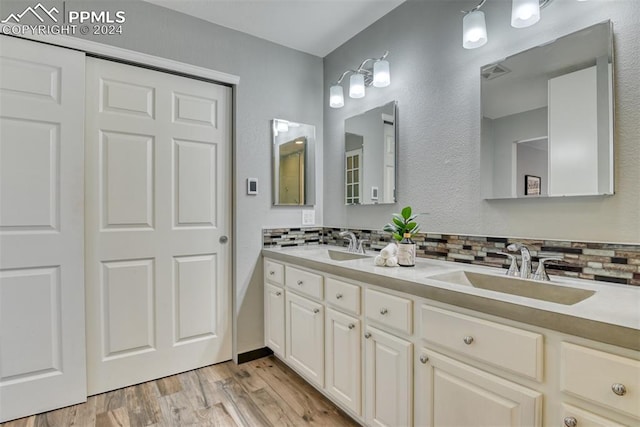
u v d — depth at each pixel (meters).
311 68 2.66
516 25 1.34
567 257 1.32
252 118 2.37
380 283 1.42
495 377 1.01
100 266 1.88
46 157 1.70
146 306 2.02
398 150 2.05
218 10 2.07
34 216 1.67
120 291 1.93
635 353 0.75
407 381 1.29
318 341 1.79
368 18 2.18
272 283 2.28
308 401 1.83
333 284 1.69
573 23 1.31
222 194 2.29
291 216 2.55
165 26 2.03
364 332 1.51
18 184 1.63
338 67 2.56
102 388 1.88
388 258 1.60
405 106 2.01
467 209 1.68
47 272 1.71
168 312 2.09
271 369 2.22
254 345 2.38
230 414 1.71
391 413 1.37
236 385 2.00
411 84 1.97
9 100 1.61
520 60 1.47
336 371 1.67
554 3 1.37
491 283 1.43
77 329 1.78
